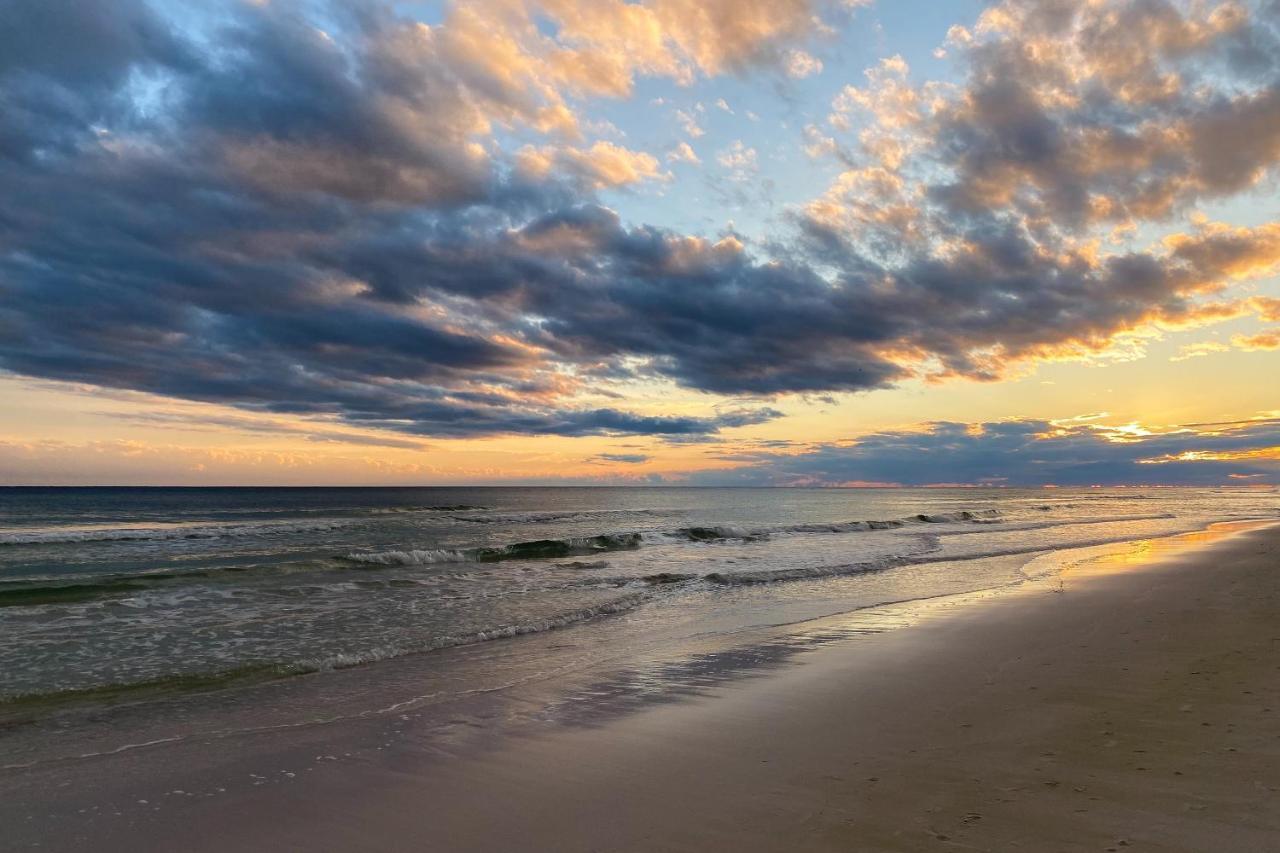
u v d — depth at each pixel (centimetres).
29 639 1033
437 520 4356
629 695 690
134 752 550
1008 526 3588
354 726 609
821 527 3406
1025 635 912
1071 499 9219
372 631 1082
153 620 1173
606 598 1373
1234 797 385
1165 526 3406
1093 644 834
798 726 573
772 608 1230
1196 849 327
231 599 1380
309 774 493
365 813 425
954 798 404
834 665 792
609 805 423
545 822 402
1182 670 689
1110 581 1424
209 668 858
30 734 605
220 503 6744
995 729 534
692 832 377
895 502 8988
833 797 416
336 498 9244
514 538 2975
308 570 1861
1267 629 878
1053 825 359
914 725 559
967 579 1564
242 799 450
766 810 402
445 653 925
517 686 738
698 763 492
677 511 6056
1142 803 382
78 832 404
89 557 2172
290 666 844
